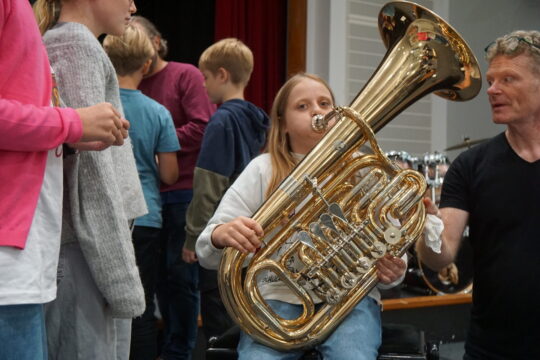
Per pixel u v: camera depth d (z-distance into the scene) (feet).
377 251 4.75
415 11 5.15
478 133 18.01
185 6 16.07
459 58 5.22
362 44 15.98
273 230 5.09
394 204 4.79
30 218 3.70
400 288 11.64
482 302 5.98
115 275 4.61
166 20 16.14
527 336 5.74
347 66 15.78
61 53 4.55
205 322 8.25
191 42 16.19
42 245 3.83
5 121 3.51
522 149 5.94
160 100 9.45
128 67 7.92
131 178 5.39
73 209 4.52
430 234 5.09
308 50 15.55
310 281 4.80
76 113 3.88
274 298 5.36
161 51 9.61
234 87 8.50
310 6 15.47
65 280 4.64
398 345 5.43
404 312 10.87
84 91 4.50
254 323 4.80
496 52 5.83
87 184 4.57
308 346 4.90
